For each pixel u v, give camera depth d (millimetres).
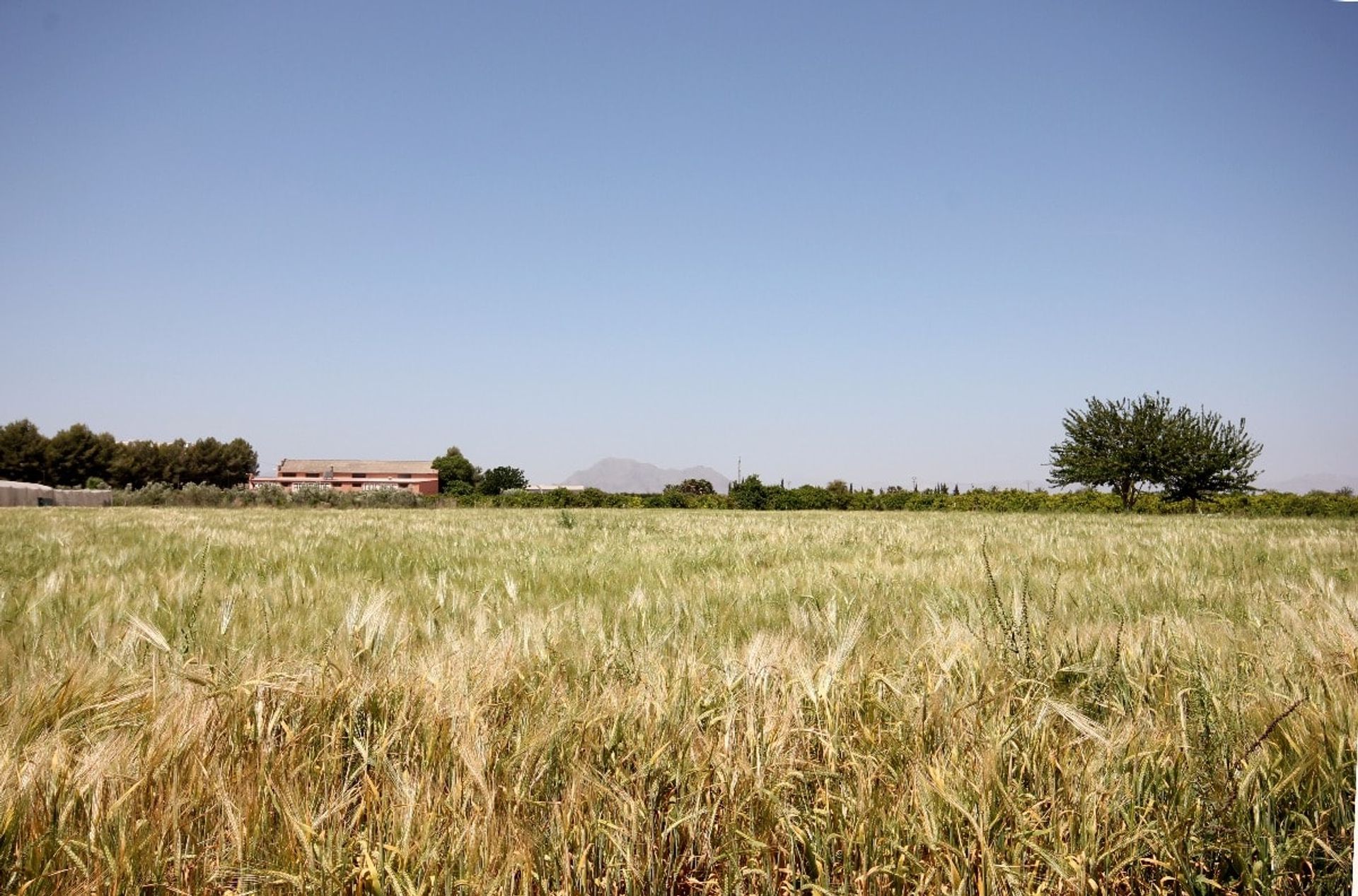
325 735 1921
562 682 2273
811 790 1849
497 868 1536
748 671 2182
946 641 2508
